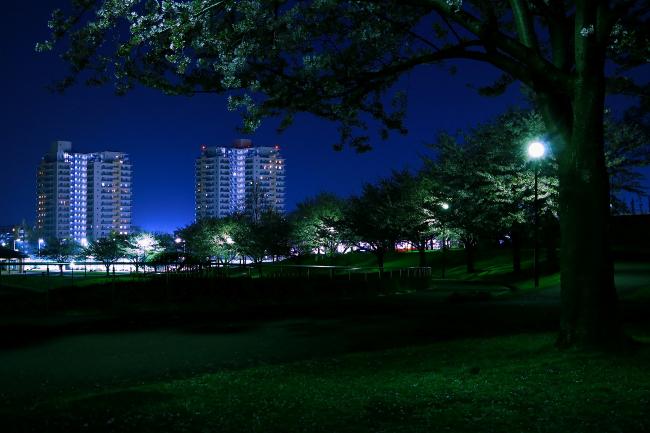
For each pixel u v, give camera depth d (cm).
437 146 5306
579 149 1154
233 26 1204
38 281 5038
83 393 1101
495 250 7244
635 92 1486
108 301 2652
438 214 5647
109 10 1114
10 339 1864
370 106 1476
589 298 1149
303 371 1145
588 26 1095
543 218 4678
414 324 2088
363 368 1154
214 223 10562
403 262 7738
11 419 767
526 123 4428
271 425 730
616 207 4809
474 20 1188
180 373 1316
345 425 725
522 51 1165
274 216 10275
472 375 1002
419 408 794
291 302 3092
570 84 1155
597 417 720
